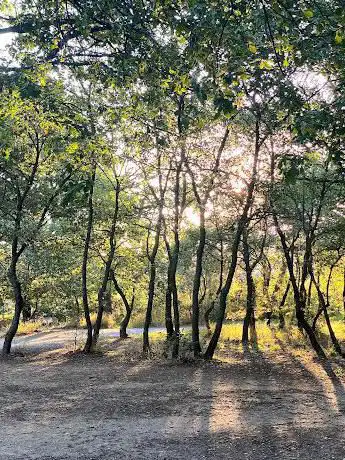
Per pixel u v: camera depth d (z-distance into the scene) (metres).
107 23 5.64
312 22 4.60
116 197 19.22
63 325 35.84
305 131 4.95
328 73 6.89
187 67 5.21
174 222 18.22
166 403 10.16
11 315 37.25
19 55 6.28
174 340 17.53
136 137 8.34
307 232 16.61
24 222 18.69
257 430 7.93
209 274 30.34
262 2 4.41
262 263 26.80
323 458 6.41
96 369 15.43
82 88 10.13
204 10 4.54
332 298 26.34
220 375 14.01
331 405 9.86
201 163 15.45
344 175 7.09
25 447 7.06
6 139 6.51
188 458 6.47
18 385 12.55
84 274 19.77
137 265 23.77
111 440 7.41
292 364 16.08
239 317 32.28
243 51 4.67
